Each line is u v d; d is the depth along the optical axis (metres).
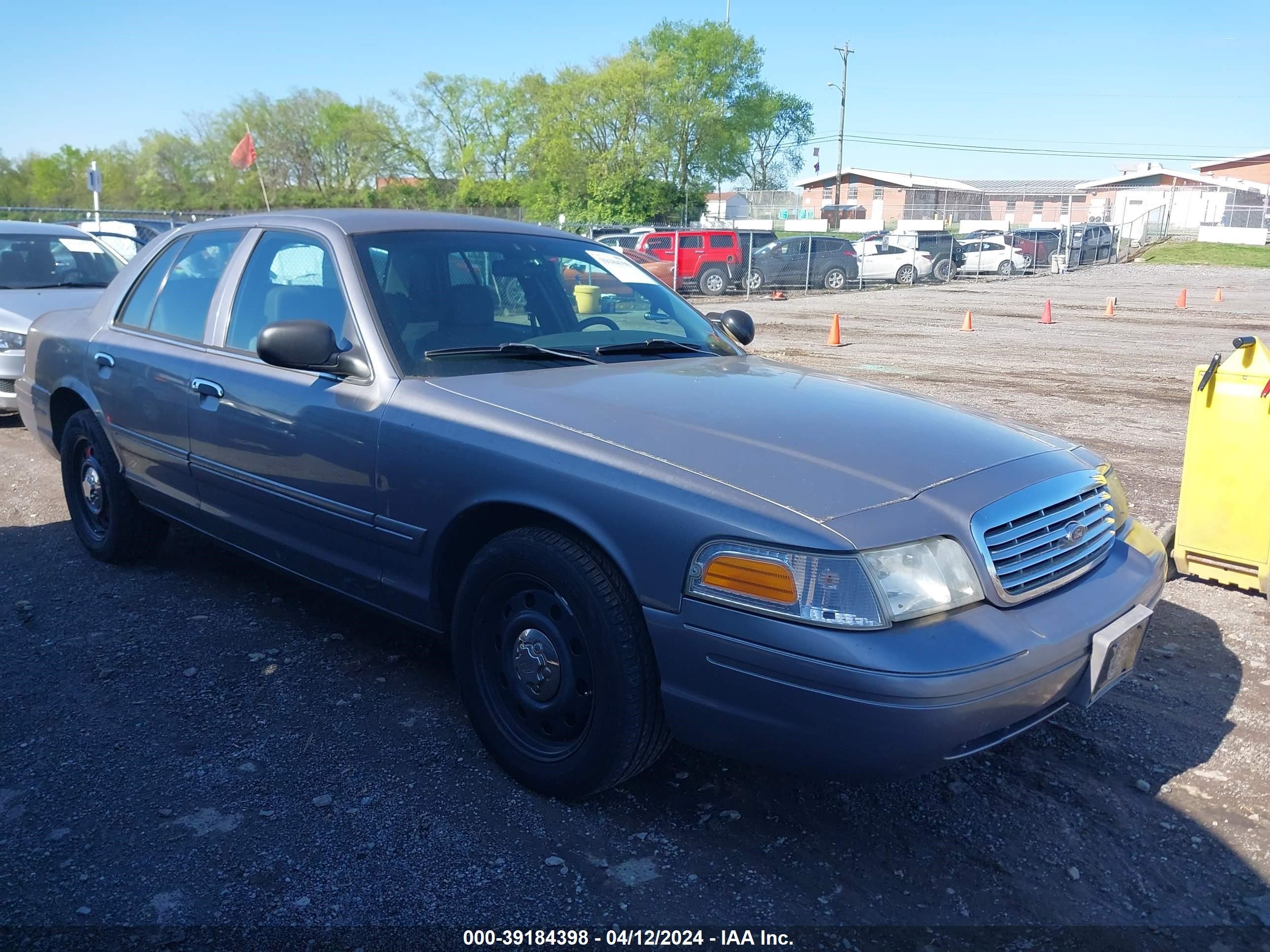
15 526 5.57
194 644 4.07
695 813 3.00
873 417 3.11
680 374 3.47
